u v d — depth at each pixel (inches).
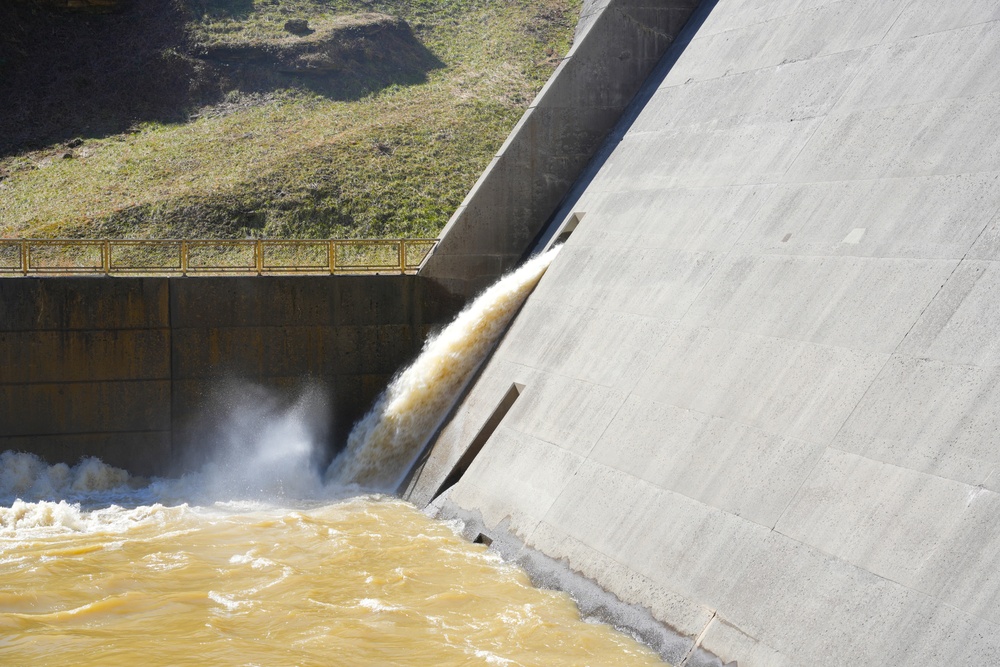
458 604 573.9
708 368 601.0
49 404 879.7
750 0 910.4
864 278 543.2
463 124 1704.0
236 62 1914.4
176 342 908.6
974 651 369.4
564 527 614.5
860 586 425.1
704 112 835.4
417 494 821.9
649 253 750.5
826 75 711.1
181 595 601.9
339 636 532.4
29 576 636.7
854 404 491.8
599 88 1018.7
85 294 881.5
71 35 1955.0
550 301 842.8
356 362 957.2
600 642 510.3
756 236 651.5
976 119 554.6
